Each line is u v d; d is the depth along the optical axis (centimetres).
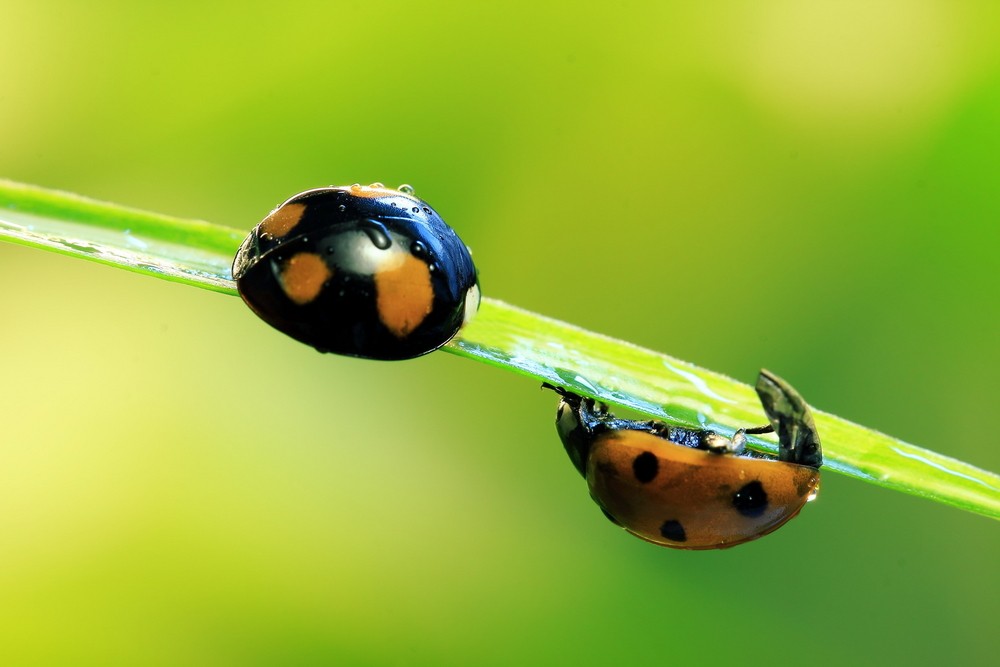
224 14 14
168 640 13
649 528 11
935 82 14
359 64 14
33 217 11
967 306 14
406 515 13
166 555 13
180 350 13
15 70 14
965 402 14
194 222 11
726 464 11
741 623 13
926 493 11
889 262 14
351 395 13
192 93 14
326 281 11
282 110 14
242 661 13
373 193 11
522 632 13
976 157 14
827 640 13
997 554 13
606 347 11
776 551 13
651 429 11
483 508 13
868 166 14
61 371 13
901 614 13
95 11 14
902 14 14
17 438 13
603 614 13
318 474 13
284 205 11
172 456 13
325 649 13
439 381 14
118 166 14
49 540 13
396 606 13
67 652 13
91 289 13
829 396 14
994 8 14
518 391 14
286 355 13
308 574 13
